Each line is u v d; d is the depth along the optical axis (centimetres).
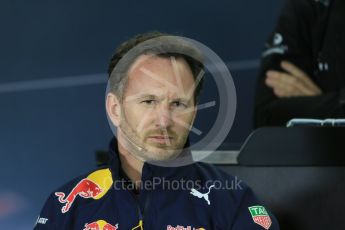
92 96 1748
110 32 1833
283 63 972
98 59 1809
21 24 1861
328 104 834
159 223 544
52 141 1703
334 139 604
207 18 1814
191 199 553
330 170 606
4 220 1559
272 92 957
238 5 1806
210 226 545
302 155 609
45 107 1752
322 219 607
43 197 1623
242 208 554
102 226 545
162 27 1823
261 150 616
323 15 965
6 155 1692
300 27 982
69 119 1725
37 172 1667
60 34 1848
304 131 609
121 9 1847
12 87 1788
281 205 616
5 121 1738
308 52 978
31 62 1819
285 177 616
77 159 1678
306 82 954
